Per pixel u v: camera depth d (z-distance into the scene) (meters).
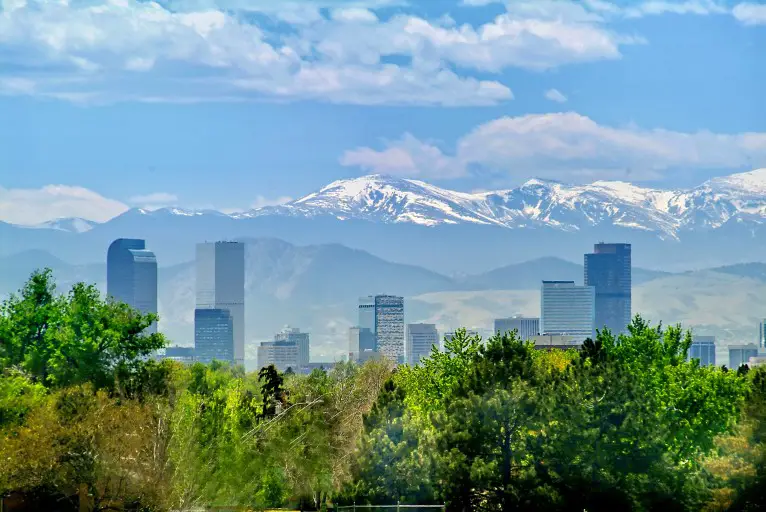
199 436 138.38
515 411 145.75
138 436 129.62
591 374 149.38
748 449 146.75
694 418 157.50
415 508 154.12
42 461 126.38
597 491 140.38
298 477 167.00
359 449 160.75
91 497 132.25
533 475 141.88
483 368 155.62
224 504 141.75
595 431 142.25
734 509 144.25
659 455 142.75
